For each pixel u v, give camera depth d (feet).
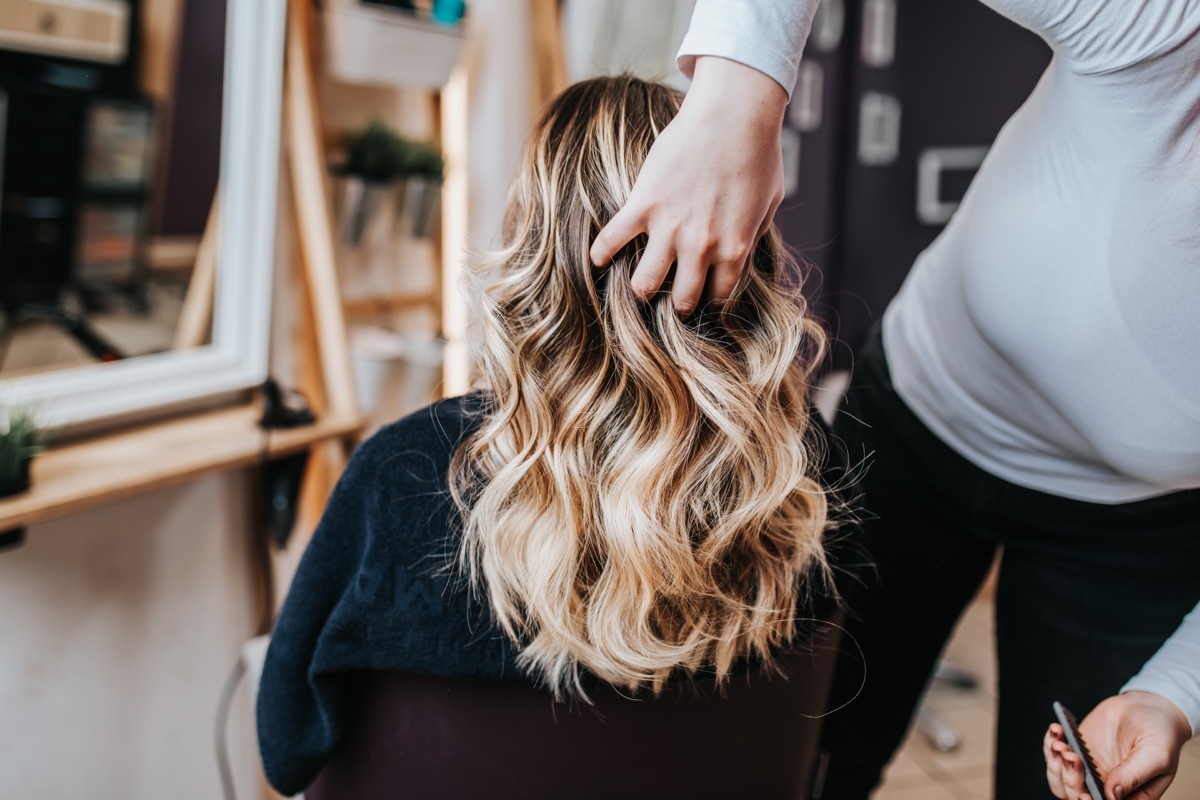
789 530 2.48
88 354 3.92
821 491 2.51
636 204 2.11
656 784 2.50
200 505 4.72
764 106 2.09
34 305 3.75
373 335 5.31
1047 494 3.40
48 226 3.75
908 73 7.83
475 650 2.31
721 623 2.38
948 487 3.69
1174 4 2.26
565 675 2.33
